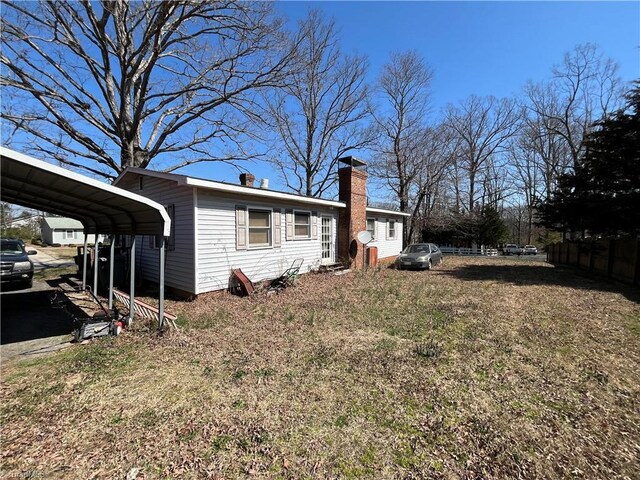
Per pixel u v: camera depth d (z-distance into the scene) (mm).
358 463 2494
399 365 4254
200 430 2875
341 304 7684
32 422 2994
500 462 2498
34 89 12953
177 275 8547
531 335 5500
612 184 12570
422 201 28000
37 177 4340
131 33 14094
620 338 5367
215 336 5387
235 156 18188
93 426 2936
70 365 4246
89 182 4145
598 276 12961
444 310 7184
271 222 10055
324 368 4160
